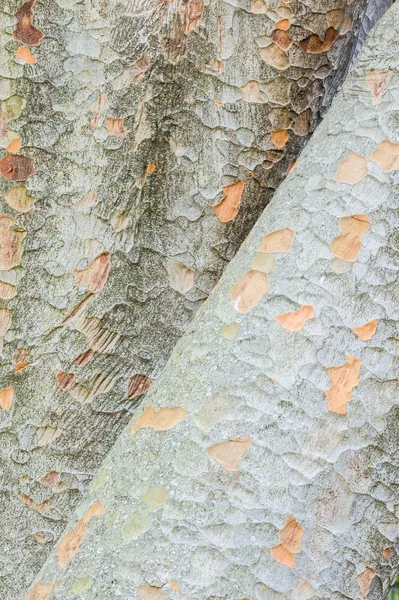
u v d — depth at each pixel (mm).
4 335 1607
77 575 1439
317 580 1428
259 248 1501
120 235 1607
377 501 1448
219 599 1411
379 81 1510
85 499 1497
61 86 1582
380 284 1463
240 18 1597
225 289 1504
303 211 1491
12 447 1609
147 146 1600
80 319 1610
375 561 1447
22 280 1604
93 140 1592
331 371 1450
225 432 1444
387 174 1477
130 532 1437
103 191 1599
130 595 1414
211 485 1433
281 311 1465
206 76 1602
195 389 1468
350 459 1442
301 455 1437
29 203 1595
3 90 1574
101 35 1574
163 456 1454
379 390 1453
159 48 1578
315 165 1510
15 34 1568
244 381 1454
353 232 1471
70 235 1604
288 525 1428
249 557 1420
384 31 1529
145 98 1589
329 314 1457
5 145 1584
